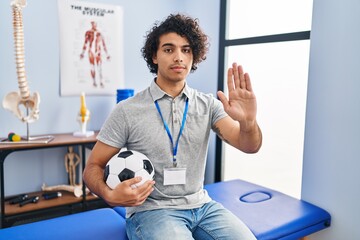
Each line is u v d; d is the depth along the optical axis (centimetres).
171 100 140
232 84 127
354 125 179
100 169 136
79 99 275
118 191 119
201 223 140
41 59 255
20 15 218
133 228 136
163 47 134
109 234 147
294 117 229
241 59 268
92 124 284
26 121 229
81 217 163
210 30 290
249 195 210
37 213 243
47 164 268
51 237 143
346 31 179
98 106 285
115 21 282
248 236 133
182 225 130
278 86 238
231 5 274
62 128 270
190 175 140
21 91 225
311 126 202
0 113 244
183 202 138
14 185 255
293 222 173
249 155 269
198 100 147
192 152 139
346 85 181
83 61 272
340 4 181
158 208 135
